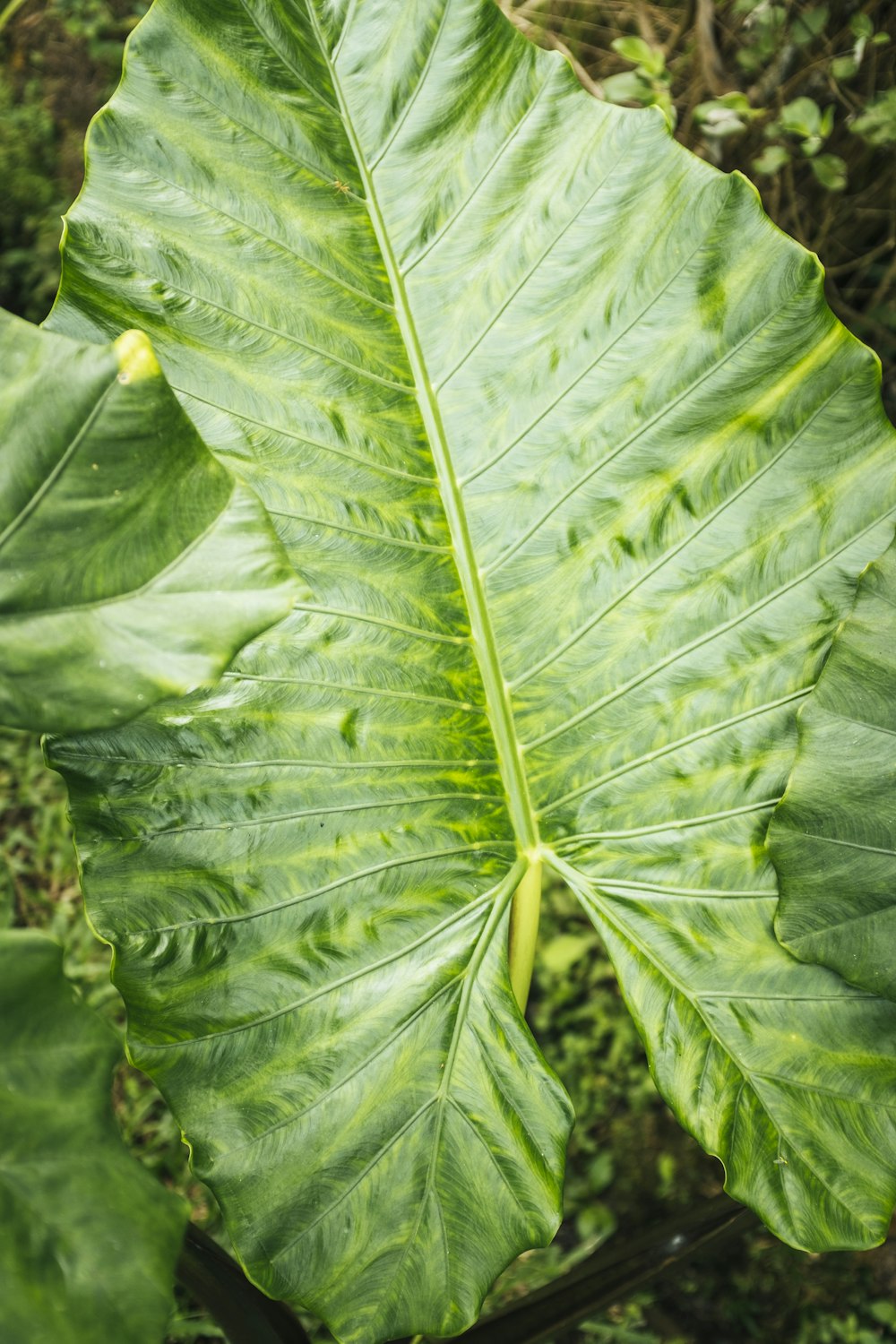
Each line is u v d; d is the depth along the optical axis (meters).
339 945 1.15
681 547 1.19
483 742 1.20
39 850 2.15
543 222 1.18
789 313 1.17
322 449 1.17
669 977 1.18
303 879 1.15
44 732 0.93
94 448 0.96
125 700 0.94
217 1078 1.12
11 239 2.80
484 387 1.19
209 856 1.13
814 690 1.14
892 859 1.13
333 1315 1.12
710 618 1.19
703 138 1.81
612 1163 1.90
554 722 1.21
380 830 1.17
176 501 0.96
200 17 1.13
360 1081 1.14
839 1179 1.15
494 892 1.19
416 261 1.18
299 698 1.16
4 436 0.95
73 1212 0.91
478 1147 1.15
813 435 1.18
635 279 1.18
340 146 1.16
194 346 1.14
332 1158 1.13
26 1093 0.92
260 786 1.15
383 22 1.16
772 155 1.65
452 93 1.17
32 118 2.77
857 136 1.77
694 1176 1.88
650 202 1.17
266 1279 1.12
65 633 0.94
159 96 1.13
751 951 1.18
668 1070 1.17
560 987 2.05
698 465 1.19
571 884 1.21
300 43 1.15
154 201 1.14
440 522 1.19
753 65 1.70
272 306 1.16
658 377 1.18
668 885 1.20
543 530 1.20
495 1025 1.17
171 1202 0.93
